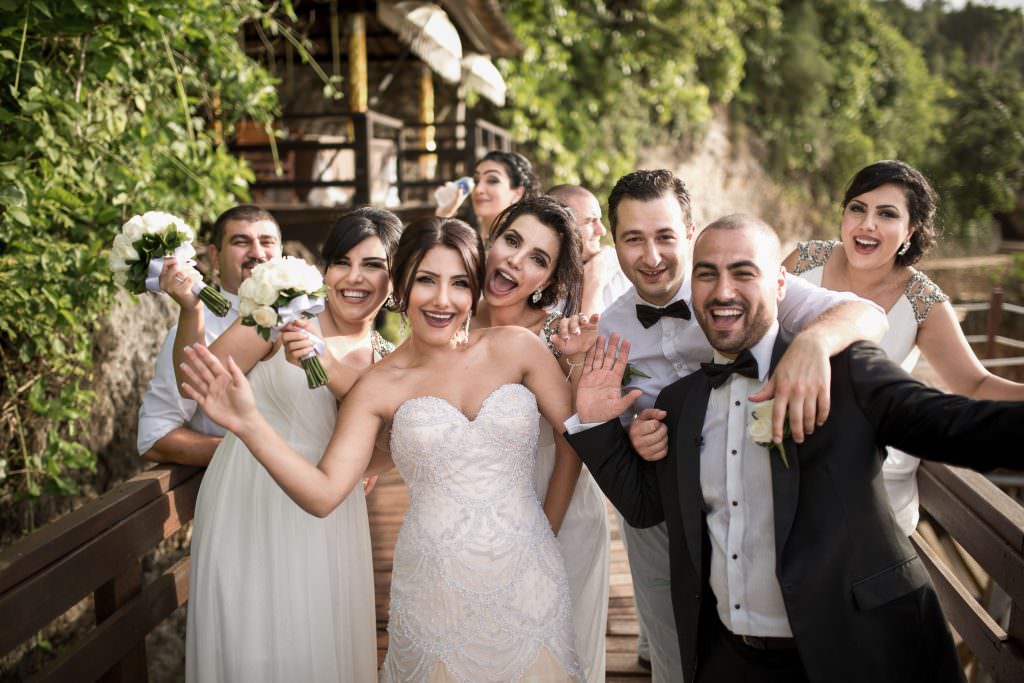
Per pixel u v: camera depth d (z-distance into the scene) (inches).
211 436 119.0
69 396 152.2
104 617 99.4
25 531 155.0
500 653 82.6
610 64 547.5
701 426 77.6
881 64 820.0
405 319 93.7
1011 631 80.9
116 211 155.4
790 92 723.4
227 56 201.5
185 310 98.0
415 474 87.1
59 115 143.4
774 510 71.0
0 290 130.6
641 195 98.7
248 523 95.8
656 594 105.5
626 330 108.6
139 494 103.3
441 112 475.2
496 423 85.4
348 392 89.6
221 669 95.4
